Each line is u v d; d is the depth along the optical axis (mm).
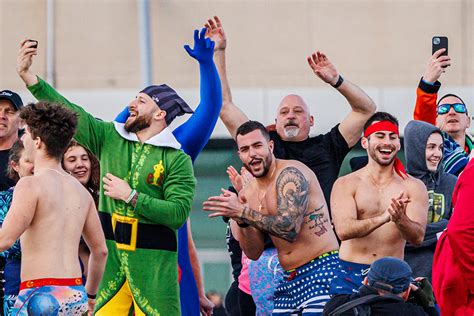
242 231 14594
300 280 14438
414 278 15039
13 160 14438
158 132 14297
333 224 15055
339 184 14438
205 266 29953
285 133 15930
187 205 14078
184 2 32000
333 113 30859
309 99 30953
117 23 32156
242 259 16281
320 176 15883
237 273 16578
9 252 14242
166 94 14375
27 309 12406
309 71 31953
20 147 14367
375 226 13961
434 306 14078
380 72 31766
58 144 12734
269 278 15242
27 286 12453
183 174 14172
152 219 13984
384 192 14352
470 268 13297
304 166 14602
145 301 14047
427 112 16750
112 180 13977
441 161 15562
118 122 14461
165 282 14086
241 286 16172
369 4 31969
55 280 12453
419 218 14234
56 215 12570
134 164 14180
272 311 15211
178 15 31969
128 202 13906
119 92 31484
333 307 13352
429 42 31766
